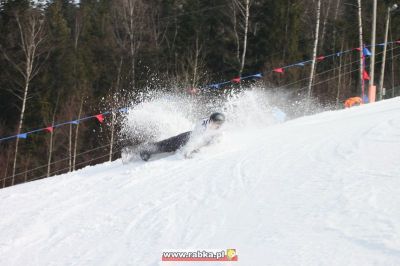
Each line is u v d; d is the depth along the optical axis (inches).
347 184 207.6
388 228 152.6
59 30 1293.1
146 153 385.7
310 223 169.9
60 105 1182.3
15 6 1196.5
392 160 237.1
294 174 243.8
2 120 1205.1
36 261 205.5
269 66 1138.7
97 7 1622.8
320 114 505.7
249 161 295.3
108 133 1062.4
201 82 1184.2
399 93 1242.0
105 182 327.6
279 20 1236.5
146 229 208.5
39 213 281.3
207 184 259.8
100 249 198.8
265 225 178.1
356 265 132.9
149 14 1553.9
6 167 1058.7
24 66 1171.3
